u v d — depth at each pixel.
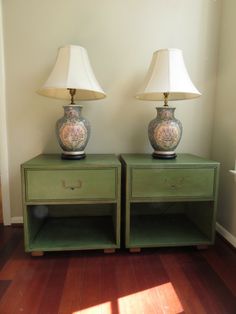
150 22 1.68
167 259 1.40
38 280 1.19
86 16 1.64
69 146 1.44
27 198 1.32
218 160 1.75
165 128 1.48
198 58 1.75
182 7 1.69
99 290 1.12
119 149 1.78
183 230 1.60
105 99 1.72
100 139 1.76
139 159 1.49
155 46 1.70
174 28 1.70
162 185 1.38
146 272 1.27
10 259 1.37
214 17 1.72
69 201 1.34
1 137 1.68
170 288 1.14
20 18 1.61
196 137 1.83
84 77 1.38
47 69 1.67
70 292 1.11
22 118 1.69
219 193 1.73
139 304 1.04
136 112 1.75
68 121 1.43
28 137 1.71
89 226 1.64
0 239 1.60
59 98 1.61
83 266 1.32
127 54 1.70
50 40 1.64
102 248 1.40
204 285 1.17
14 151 1.72
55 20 1.63
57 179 1.32
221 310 1.01
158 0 1.67
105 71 1.70
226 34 1.64
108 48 1.68
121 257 1.41
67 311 0.99
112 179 1.36
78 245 1.39
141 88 1.51
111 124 1.75
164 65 1.43
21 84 1.66
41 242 1.42
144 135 1.78
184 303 1.04
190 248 1.52
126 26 1.67
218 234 1.72
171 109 1.50
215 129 1.79
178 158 1.54
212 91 1.79
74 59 1.39
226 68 1.64
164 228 1.63
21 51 1.63
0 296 1.08
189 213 1.80
